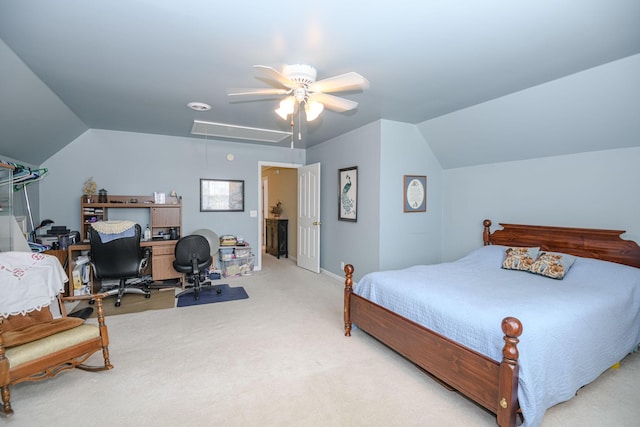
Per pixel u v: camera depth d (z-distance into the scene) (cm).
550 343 176
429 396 205
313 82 242
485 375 173
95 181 461
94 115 384
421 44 212
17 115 284
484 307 200
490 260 341
